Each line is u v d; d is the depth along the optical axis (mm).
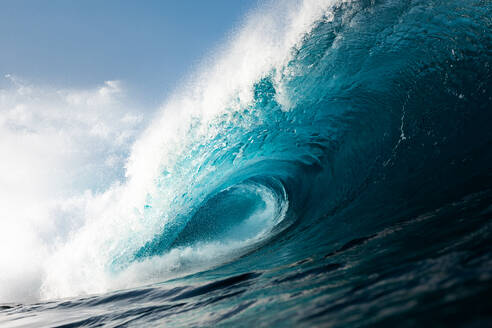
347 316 1312
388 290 1529
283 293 2451
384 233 3592
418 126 5961
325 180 7730
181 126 9438
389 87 6797
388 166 6102
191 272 7312
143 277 8539
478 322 790
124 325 3244
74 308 5141
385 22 7008
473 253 1726
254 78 8305
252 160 9141
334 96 7543
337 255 3406
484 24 5898
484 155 4500
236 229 9641
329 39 7566
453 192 4055
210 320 2301
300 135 8234
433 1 6465
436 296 1167
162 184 9719
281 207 9438
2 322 4871
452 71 5996
